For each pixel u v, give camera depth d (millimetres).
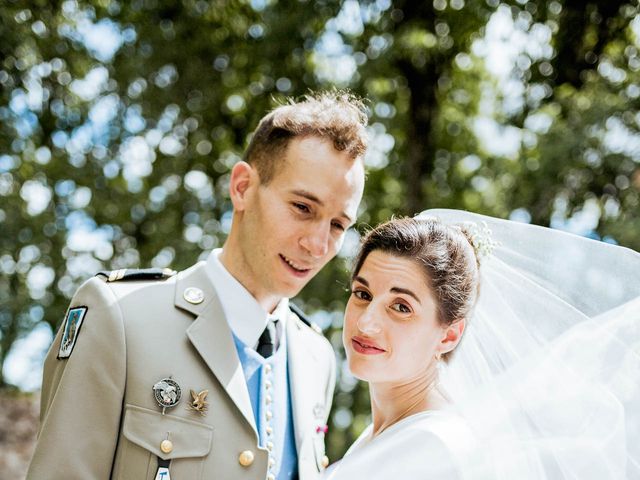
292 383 2797
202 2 9438
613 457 2332
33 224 9312
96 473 2338
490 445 2291
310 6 9328
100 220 9789
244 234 2654
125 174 9906
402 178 10867
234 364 2568
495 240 2633
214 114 9984
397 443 2279
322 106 2660
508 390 2434
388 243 2449
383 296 2408
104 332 2459
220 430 2471
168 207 10062
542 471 2299
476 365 2506
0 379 9523
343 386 9883
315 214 2570
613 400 2404
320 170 2547
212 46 9633
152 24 9391
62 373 2443
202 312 2617
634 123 8664
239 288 2670
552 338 2502
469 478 2188
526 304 2539
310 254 2582
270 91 9844
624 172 8977
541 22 7996
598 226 8945
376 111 10250
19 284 9477
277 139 2607
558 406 2398
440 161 10969
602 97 8523
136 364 2457
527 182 9930
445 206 10633
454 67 10367
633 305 2521
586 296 2555
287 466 2658
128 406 2416
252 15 9617
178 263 9617
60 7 8414
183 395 2469
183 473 2385
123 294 2584
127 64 9273
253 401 2633
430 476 2197
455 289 2426
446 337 2467
